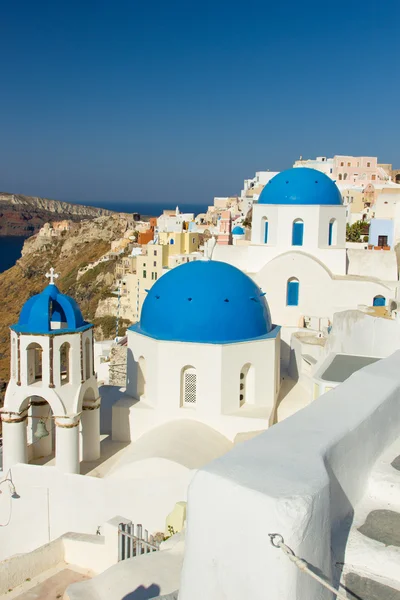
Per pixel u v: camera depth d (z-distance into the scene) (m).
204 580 3.69
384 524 4.49
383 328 16.31
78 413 16.94
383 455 5.39
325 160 91.19
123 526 14.30
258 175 99.56
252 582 3.44
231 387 18.09
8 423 17.16
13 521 17.53
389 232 38.72
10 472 17.33
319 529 3.52
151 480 16.00
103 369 31.06
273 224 27.42
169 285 19.14
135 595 9.97
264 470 3.74
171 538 11.96
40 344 16.50
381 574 4.03
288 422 4.74
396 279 27.72
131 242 103.88
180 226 93.44
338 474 4.46
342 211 27.59
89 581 10.62
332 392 5.61
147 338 18.70
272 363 18.70
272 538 3.34
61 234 143.38
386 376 6.11
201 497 3.69
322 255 27.06
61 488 16.94
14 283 131.88
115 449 18.72
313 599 3.48
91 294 94.38
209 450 16.67
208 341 17.95
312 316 26.17
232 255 29.72
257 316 18.92
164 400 18.41
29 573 14.60
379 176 82.25
